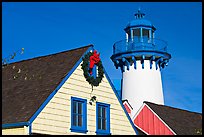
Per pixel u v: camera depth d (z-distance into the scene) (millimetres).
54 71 26109
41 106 23375
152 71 43625
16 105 24438
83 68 26078
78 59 25969
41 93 24391
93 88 26547
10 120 23219
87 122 25766
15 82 26984
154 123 35344
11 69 28625
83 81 26016
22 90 25688
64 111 24594
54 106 24125
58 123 24125
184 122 36219
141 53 43094
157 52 43312
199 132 28578
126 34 45062
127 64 44250
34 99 24141
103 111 26969
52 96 24078
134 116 36625
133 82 43688
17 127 22844
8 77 27859
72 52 27172
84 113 25688
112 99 27641
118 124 27656
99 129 26422
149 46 43344
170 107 37969
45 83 25250
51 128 23672
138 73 43656
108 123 27016
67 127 24562
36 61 28359
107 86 27469
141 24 44250
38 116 23141
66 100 24812
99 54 26953
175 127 34344
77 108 25438
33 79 26359
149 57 43625
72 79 25406
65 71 25453
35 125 22875
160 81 44156
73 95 25266
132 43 43875
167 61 44719
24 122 22578
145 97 43188
